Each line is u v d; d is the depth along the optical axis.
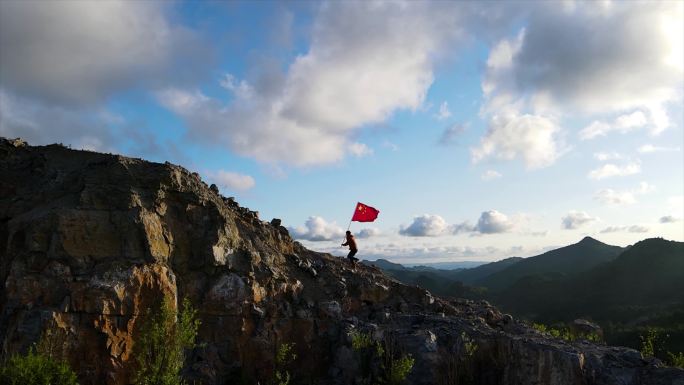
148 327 17.50
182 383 18.03
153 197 20.95
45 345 16.19
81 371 16.97
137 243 19.38
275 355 21.45
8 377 12.98
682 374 18.20
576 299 145.88
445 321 23.72
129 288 18.34
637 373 19.17
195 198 22.30
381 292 26.44
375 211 27.81
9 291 17.44
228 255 22.31
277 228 29.61
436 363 20.84
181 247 21.39
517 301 157.50
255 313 21.53
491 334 22.39
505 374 20.80
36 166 22.69
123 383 17.50
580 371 18.89
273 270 23.70
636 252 162.38
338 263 29.81
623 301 132.75
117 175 20.72
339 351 21.94
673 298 126.00
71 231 18.61
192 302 20.78
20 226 19.06
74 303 17.41
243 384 20.11
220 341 20.73
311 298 24.23
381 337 22.02
